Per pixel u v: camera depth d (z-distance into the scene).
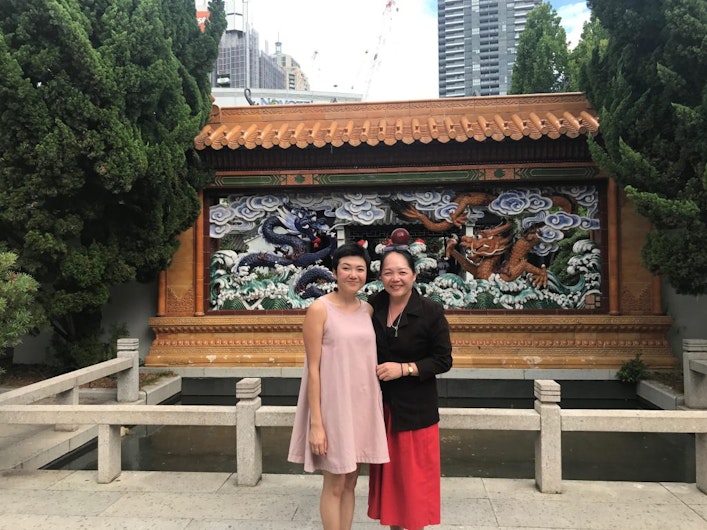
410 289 3.07
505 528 3.51
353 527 3.53
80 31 5.55
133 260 6.89
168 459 5.49
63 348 7.16
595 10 6.47
